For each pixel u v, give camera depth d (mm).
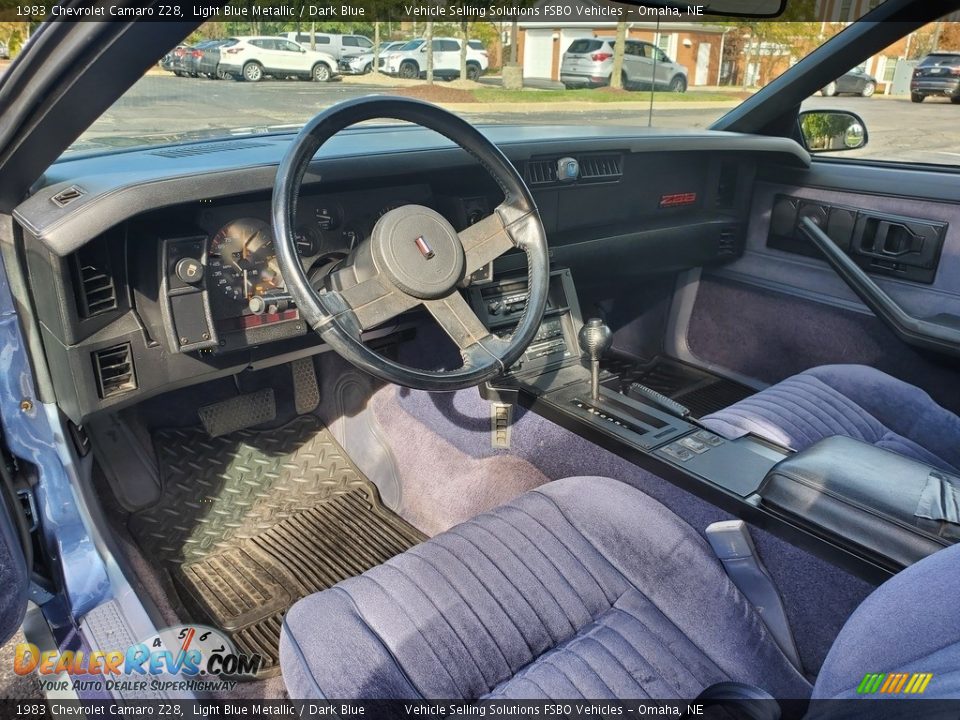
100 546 1598
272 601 1846
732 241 2670
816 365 2578
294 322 1751
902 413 1959
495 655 1171
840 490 1228
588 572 1313
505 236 1570
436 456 2055
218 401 2293
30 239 1429
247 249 1655
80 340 1510
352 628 1186
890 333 2328
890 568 1135
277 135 2125
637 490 1490
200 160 1691
